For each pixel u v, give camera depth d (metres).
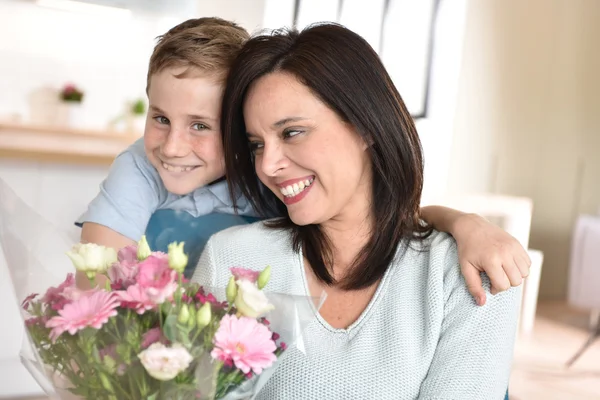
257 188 1.46
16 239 0.97
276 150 1.25
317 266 1.36
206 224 1.58
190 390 0.84
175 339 0.83
